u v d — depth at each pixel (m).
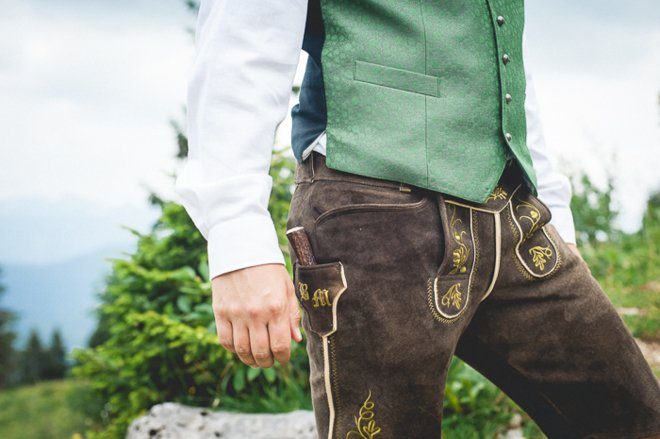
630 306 3.58
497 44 0.99
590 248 4.54
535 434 2.28
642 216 4.78
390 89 0.93
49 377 19.33
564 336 1.04
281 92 0.90
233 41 0.88
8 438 9.95
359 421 0.90
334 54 0.95
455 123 0.94
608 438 1.09
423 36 0.94
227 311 0.84
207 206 0.85
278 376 2.66
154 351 2.61
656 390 1.09
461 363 2.51
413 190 0.91
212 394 2.66
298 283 0.91
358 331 0.88
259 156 0.87
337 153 0.92
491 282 0.99
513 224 0.99
